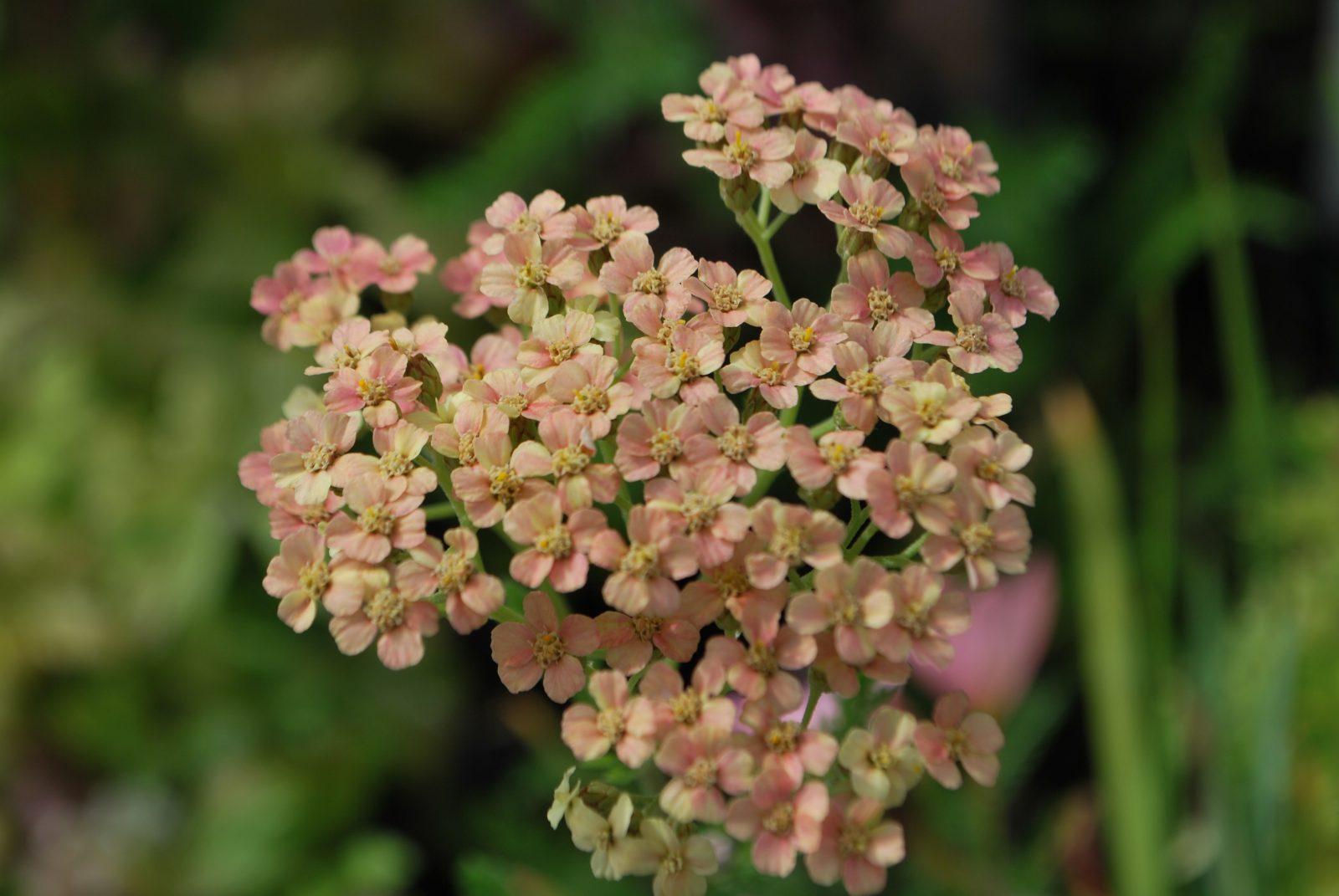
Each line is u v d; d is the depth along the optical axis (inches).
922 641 8.0
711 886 9.0
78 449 15.3
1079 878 11.6
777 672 8.0
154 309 16.3
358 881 13.7
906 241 8.5
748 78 9.0
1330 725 11.6
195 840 14.2
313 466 8.3
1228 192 13.0
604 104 15.5
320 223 16.7
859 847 8.0
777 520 8.0
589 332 8.3
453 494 8.5
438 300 14.9
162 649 14.9
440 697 15.5
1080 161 16.1
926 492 8.0
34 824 14.6
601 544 8.0
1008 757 11.3
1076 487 11.4
